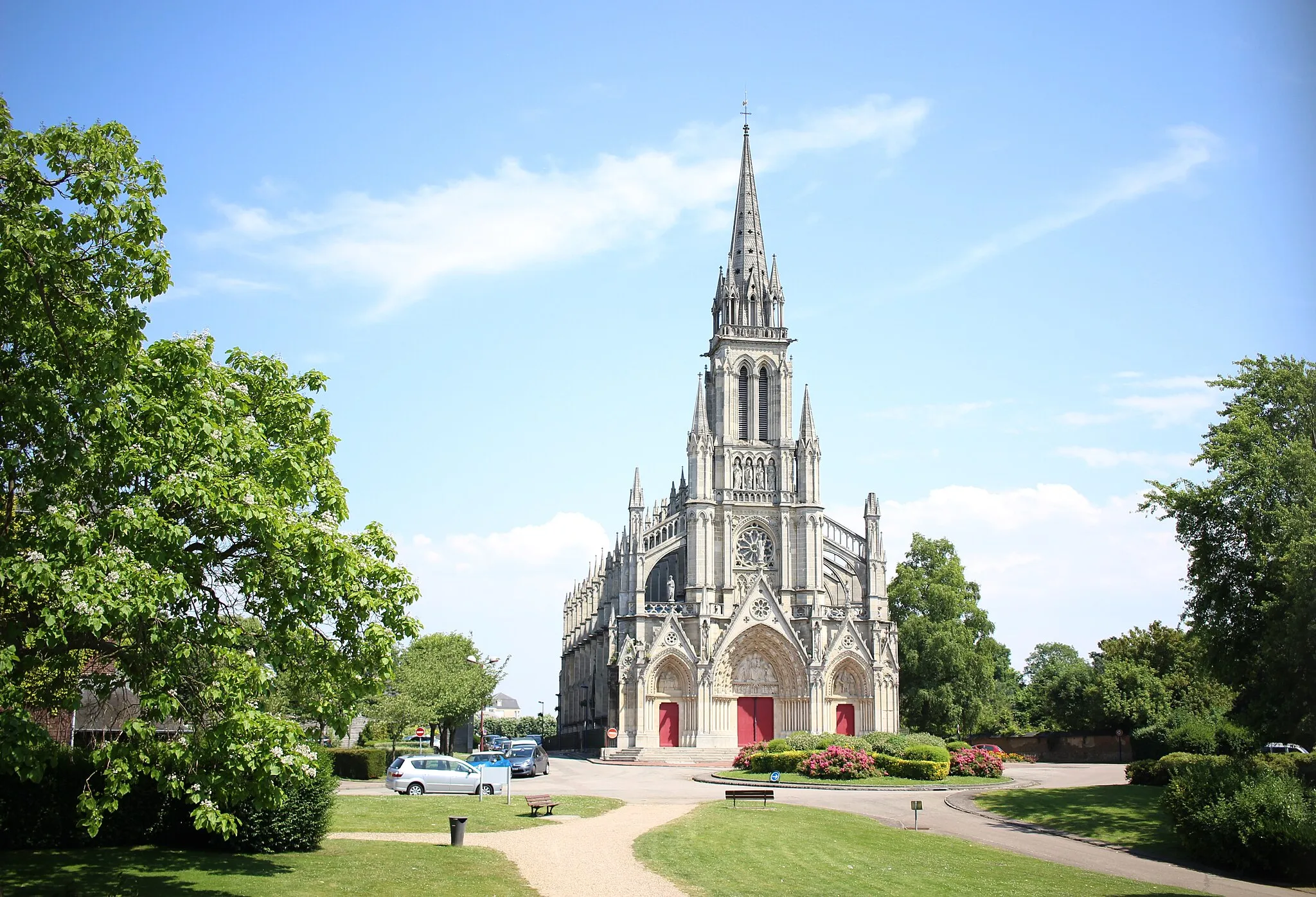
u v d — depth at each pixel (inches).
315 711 1179.9
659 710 4463.6
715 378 4968.0
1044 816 2064.5
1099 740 4325.8
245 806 1320.1
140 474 1019.9
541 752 3336.6
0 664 895.1
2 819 1285.7
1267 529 1978.3
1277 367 2175.2
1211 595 2049.7
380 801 2058.3
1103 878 1446.9
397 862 1322.6
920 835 1817.2
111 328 1008.9
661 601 4896.7
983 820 2084.2
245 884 1147.3
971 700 4694.9
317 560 1112.8
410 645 4072.3
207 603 1078.4
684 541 4805.6
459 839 1481.3
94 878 1139.9
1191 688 4153.5
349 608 1178.0
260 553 1107.9
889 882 1355.8
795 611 4675.2
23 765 956.0
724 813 2006.6
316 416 1309.1
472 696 3934.5
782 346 4943.4
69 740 1603.1
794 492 4800.7
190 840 1354.6
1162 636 4507.9
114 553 923.4
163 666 1007.6
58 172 1026.1
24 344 984.3
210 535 1088.8
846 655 4569.4
